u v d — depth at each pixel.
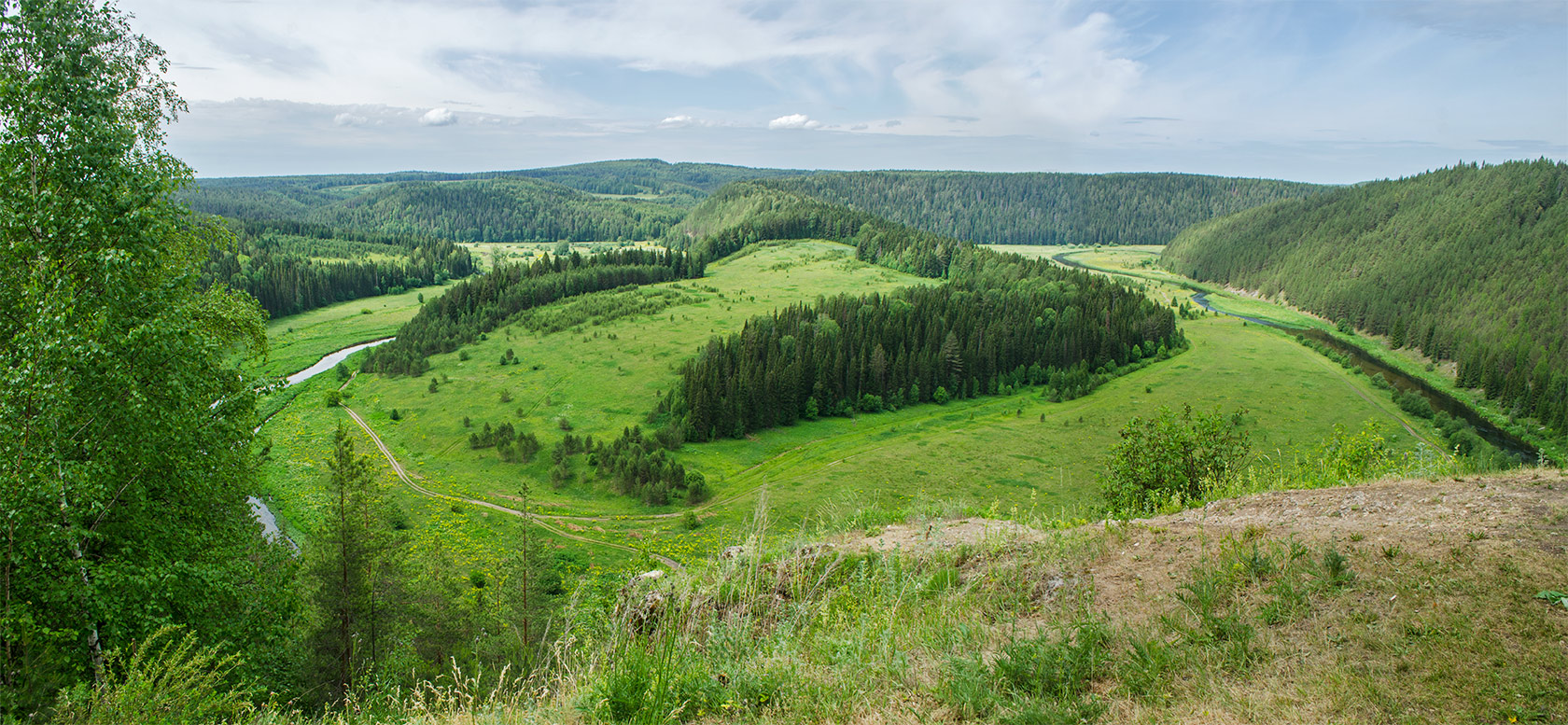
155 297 15.52
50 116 16.58
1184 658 5.91
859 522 12.69
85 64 17.77
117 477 14.52
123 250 15.02
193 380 15.49
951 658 6.36
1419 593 6.10
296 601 19.36
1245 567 7.26
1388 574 6.52
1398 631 5.64
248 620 16.72
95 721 8.34
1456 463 11.88
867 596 8.79
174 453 15.58
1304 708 4.97
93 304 14.92
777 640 7.72
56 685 10.21
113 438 14.19
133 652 13.15
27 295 14.33
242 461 18.44
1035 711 5.32
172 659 9.17
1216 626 6.29
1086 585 7.93
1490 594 5.81
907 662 6.68
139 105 19.42
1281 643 5.91
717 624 8.12
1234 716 5.03
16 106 16.06
